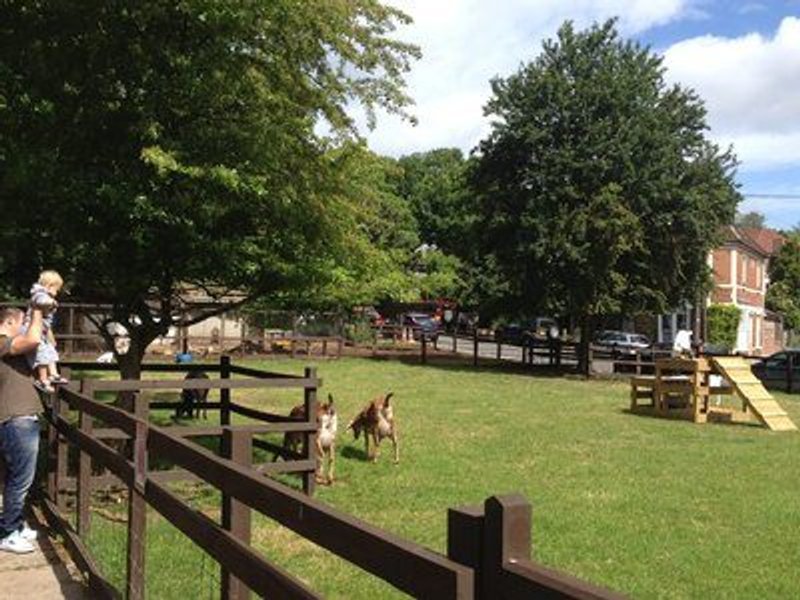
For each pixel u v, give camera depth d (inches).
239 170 362.9
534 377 1199.6
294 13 353.4
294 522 119.1
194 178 354.6
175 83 366.3
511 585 80.8
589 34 1299.2
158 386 343.0
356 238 431.5
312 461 379.9
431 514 358.0
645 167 1237.1
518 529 83.0
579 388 1028.5
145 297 423.8
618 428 658.8
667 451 548.1
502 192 1309.1
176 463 185.5
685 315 2106.3
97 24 364.5
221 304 454.9
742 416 757.3
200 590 237.9
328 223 401.1
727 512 372.8
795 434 660.7
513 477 441.1
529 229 1264.8
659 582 273.0
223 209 368.5
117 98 369.7
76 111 370.6
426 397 852.6
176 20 362.6
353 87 394.3
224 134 365.1
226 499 154.4
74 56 368.5
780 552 311.1
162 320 423.2
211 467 161.9
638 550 308.3
